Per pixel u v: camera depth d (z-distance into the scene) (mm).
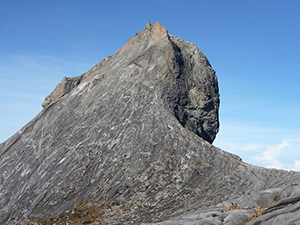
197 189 35844
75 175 42688
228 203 27156
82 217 35406
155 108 50000
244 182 34969
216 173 38094
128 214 33969
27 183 44938
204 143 42906
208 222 21703
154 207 34344
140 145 44031
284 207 20266
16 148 54594
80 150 46625
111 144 45625
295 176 32312
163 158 41406
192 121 56312
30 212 39156
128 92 54719
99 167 42656
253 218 20906
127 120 48875
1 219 39656
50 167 45969
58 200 39719
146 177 39250
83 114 54781
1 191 45656
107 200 37406
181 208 32375
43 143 52281
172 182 37938
